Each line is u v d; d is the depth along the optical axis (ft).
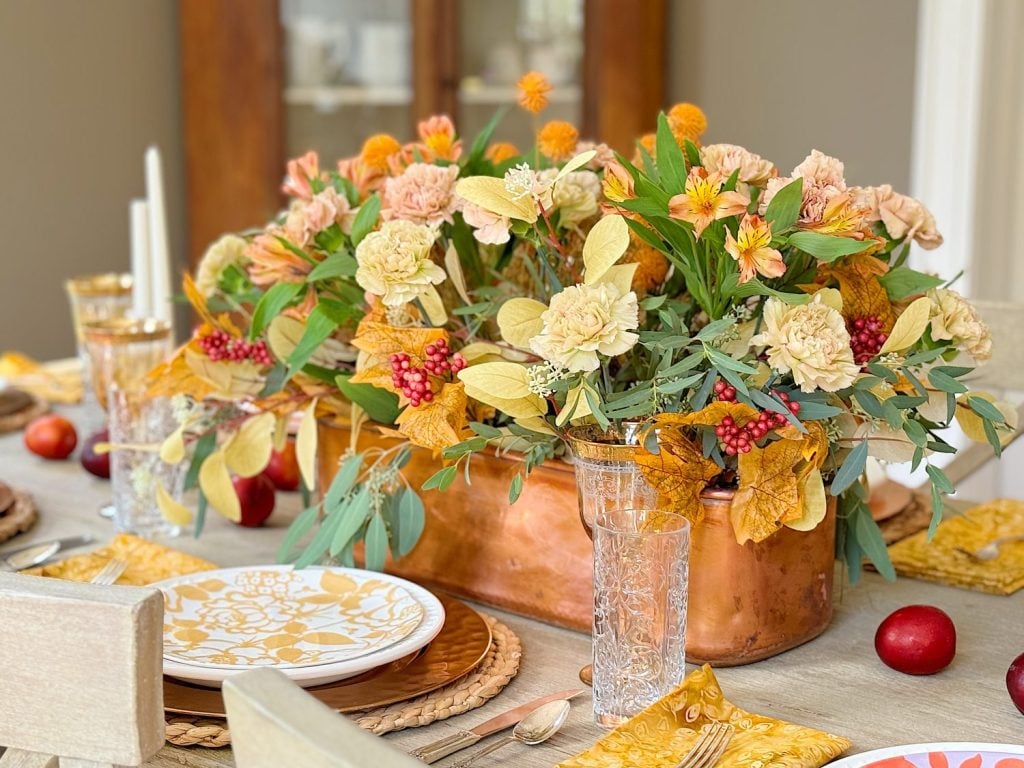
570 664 3.18
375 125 11.00
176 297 4.06
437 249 3.60
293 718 1.92
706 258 3.04
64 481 5.01
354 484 3.70
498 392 3.03
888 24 10.59
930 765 2.46
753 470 2.97
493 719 2.81
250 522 4.34
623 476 2.98
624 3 10.66
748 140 11.41
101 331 4.66
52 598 2.23
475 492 3.48
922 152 9.64
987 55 9.28
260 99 10.74
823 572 3.27
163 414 4.29
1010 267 9.78
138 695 2.21
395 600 3.27
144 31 11.25
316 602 3.34
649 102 11.10
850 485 3.23
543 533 3.37
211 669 2.82
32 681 2.27
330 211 3.52
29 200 10.58
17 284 10.58
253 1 10.61
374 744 1.86
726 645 3.12
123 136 11.21
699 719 2.75
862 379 2.97
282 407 3.83
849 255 3.10
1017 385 5.84
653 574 2.76
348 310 3.54
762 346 3.14
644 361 3.27
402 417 3.22
